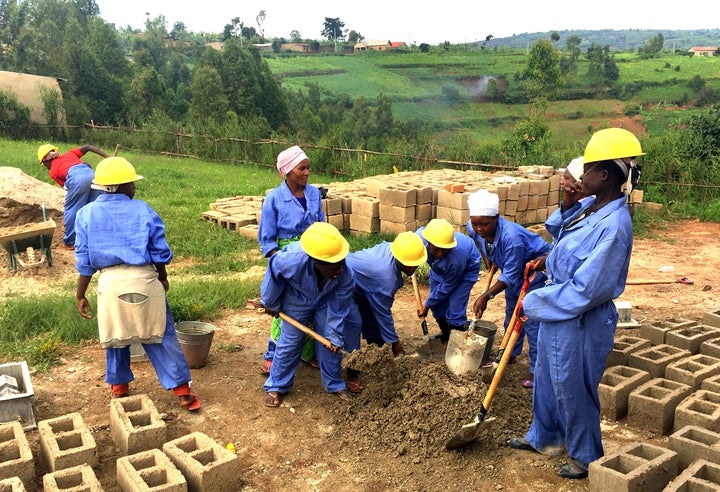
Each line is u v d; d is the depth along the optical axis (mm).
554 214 4734
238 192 15570
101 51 54031
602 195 3814
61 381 5633
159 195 14789
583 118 73625
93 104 42094
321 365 5344
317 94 80250
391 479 4254
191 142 26062
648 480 3811
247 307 7559
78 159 9266
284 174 5621
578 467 4180
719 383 5043
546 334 3971
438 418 4656
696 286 8695
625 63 108875
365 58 133750
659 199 13453
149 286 4824
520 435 4715
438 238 5699
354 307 5457
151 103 47250
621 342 5906
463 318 6145
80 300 5031
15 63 54000
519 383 5570
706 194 13453
